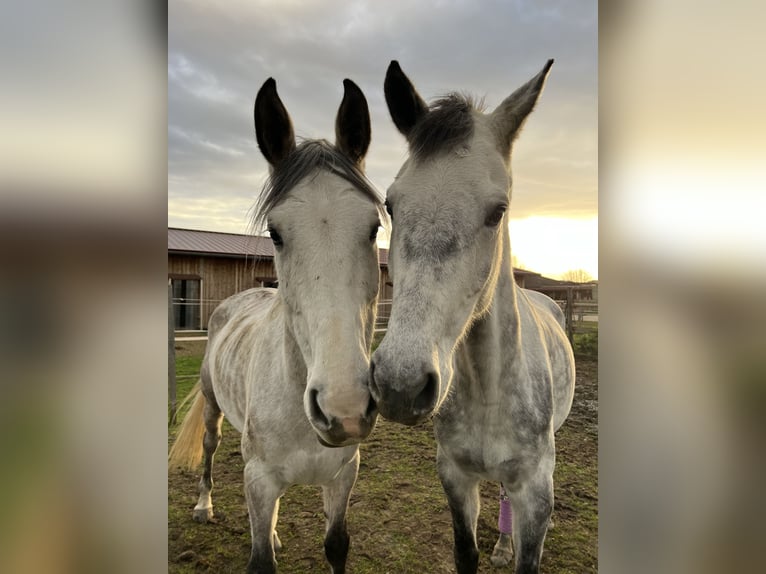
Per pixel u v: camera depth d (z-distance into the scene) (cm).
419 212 148
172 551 305
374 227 176
